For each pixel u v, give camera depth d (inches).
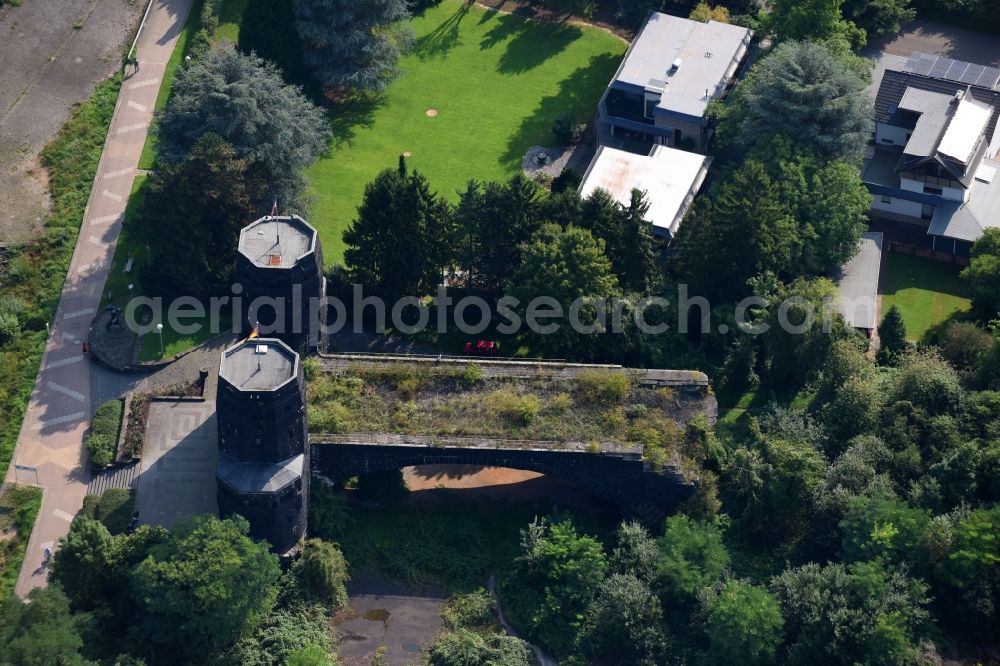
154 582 6427.2
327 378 7436.0
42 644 6136.8
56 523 7209.6
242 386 6574.8
